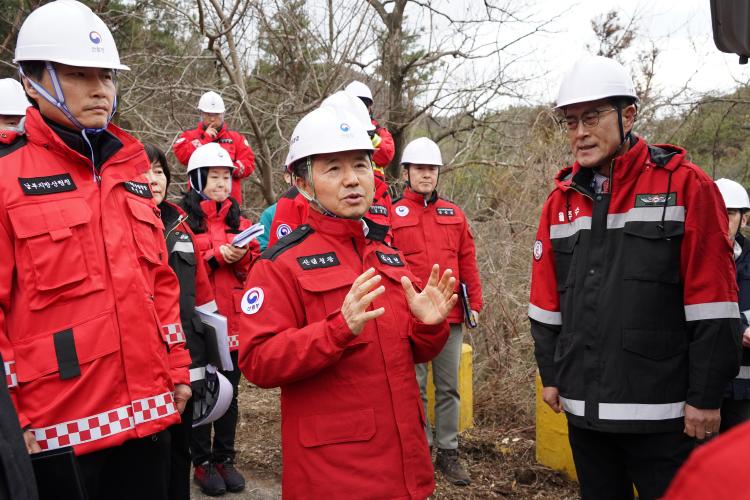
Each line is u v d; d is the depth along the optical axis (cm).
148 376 233
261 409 570
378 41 1055
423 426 235
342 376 222
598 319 252
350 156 233
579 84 252
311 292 225
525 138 896
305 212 399
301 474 221
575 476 414
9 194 216
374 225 247
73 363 217
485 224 725
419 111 1054
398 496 218
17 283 217
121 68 234
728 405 346
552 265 281
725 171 970
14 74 898
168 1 894
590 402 253
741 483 62
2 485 164
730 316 234
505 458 452
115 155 244
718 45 170
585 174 267
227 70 852
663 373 242
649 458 249
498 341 585
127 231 240
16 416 174
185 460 308
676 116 951
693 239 236
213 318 326
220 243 414
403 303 240
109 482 240
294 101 954
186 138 664
